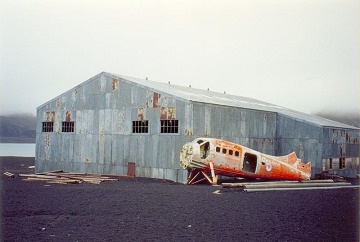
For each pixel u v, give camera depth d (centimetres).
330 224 1252
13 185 2244
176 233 1088
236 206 1558
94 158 3008
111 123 2933
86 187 2159
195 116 2541
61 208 1465
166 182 2489
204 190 2083
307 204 1650
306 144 3186
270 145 3275
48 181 2489
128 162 2812
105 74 2994
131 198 1730
